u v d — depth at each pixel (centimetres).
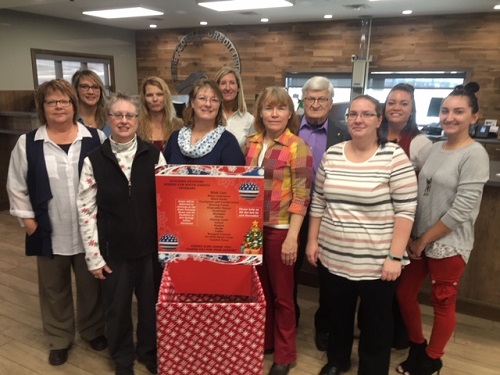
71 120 191
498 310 257
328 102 224
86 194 175
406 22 630
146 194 178
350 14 622
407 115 206
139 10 594
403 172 160
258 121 194
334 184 170
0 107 518
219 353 135
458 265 181
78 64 732
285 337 199
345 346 198
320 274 213
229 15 644
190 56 800
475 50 598
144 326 200
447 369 213
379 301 172
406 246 171
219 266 151
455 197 173
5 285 297
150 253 185
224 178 140
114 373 206
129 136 172
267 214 185
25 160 187
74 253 201
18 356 219
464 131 174
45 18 656
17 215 191
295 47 716
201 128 188
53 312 210
